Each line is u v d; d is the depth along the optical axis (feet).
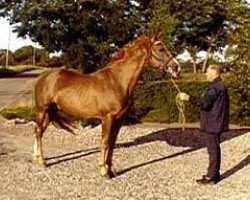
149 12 70.28
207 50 102.37
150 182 32.63
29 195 29.25
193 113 67.26
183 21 82.43
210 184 32.12
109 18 60.13
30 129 56.85
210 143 31.94
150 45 33.91
